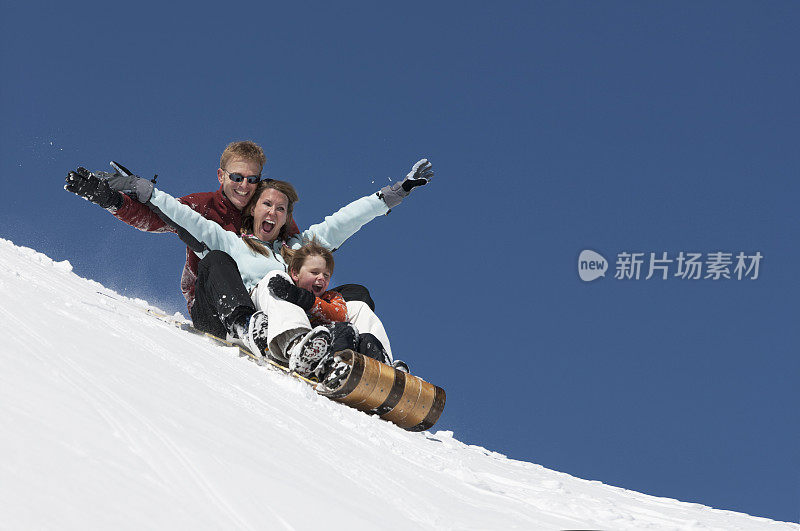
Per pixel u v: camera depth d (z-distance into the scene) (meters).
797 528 5.07
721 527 4.41
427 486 3.75
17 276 5.20
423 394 6.06
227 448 2.89
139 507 2.17
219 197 7.67
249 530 2.31
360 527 2.60
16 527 1.86
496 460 6.04
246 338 6.42
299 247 7.66
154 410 2.97
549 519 3.68
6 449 2.17
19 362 2.86
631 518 4.11
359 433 4.78
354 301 6.97
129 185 6.82
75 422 2.50
